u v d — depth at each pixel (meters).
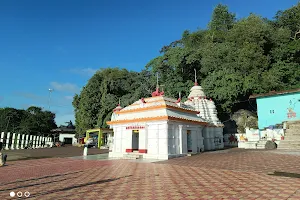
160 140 19.48
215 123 29.20
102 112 49.28
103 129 43.50
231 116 39.50
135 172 11.73
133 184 8.69
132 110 22.36
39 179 10.48
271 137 28.19
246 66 37.53
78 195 7.26
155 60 47.06
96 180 9.87
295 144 21.81
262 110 30.12
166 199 6.39
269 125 29.19
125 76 55.66
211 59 41.12
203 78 44.50
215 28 55.84
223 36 49.94
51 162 18.39
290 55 40.47
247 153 19.09
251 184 7.77
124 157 21.03
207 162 14.78
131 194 7.12
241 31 43.38
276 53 40.72
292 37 45.38
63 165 16.02
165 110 20.22
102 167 14.28
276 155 16.00
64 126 80.50
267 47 43.03
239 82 35.72
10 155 26.00
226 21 58.16
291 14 47.16
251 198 6.06
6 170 14.01
